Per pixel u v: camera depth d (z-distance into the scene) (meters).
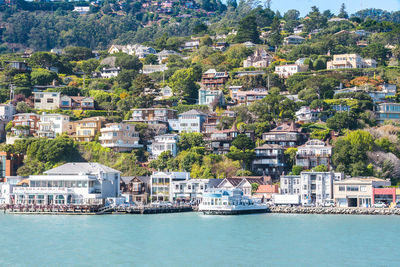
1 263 177.25
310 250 196.00
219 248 199.38
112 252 192.75
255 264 176.25
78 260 181.12
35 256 186.75
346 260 181.25
